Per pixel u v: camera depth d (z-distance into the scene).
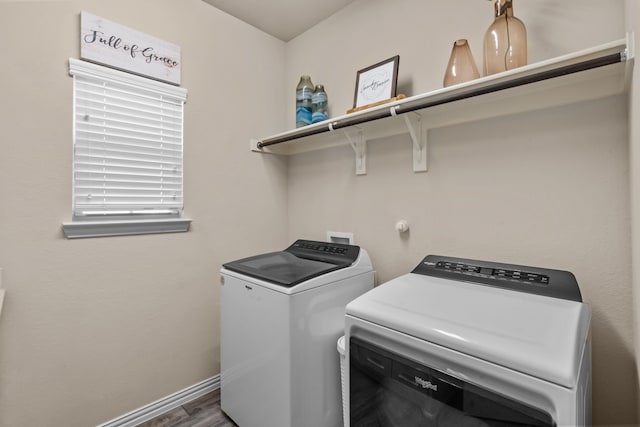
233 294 1.65
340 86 2.08
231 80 2.12
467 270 1.30
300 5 2.03
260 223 2.30
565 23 1.22
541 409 0.68
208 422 1.71
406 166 1.73
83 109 1.52
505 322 0.86
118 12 1.62
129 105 1.67
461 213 1.51
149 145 1.75
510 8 1.24
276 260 1.83
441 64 1.58
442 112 1.53
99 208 1.58
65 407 1.48
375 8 1.88
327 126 1.75
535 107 1.28
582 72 1.05
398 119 1.68
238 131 2.16
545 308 0.94
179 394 1.87
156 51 1.75
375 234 1.89
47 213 1.43
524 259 1.32
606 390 1.14
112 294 1.62
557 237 1.24
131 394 1.69
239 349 1.61
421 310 0.97
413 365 0.91
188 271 1.92
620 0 1.11
